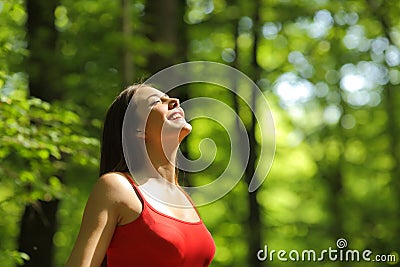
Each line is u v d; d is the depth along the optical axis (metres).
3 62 14.14
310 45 25.70
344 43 26.12
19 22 18.86
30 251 16.22
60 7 19.23
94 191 4.88
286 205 30.50
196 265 5.05
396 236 25.42
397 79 26.70
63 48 18.23
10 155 12.79
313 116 28.50
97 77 17.83
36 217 16.30
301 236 27.75
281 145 28.53
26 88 17.77
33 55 16.81
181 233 4.94
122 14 17.47
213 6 22.92
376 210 27.47
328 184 28.75
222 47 22.81
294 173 29.58
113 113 5.32
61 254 22.80
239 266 26.14
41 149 11.62
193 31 21.41
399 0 23.47
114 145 5.30
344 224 27.88
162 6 18.03
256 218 22.91
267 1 23.12
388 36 24.98
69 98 17.64
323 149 28.72
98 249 4.79
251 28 22.42
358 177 29.47
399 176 27.23
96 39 17.89
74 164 15.34
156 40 17.91
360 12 23.91
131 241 4.84
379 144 28.22
